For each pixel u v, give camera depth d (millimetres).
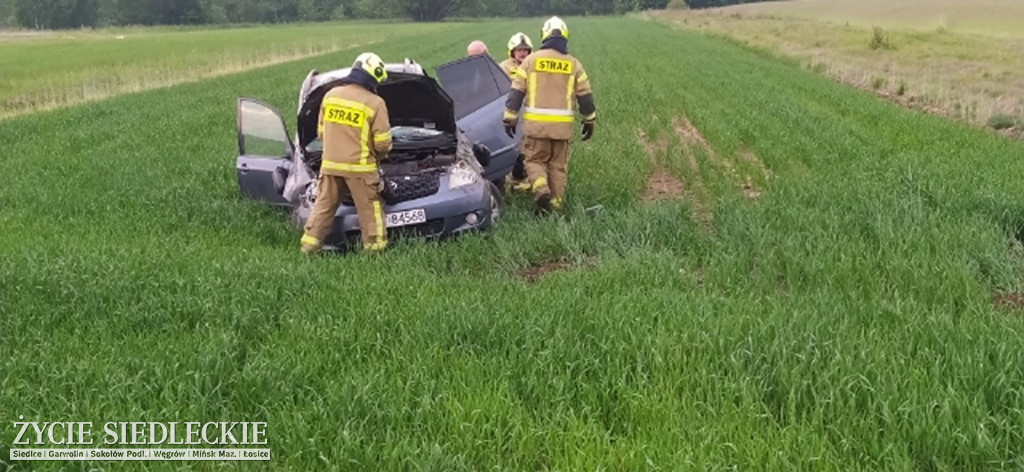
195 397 4535
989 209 8297
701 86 22031
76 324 5625
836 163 11172
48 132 16469
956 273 6285
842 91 20000
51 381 4707
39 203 9609
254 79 28453
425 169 8430
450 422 4207
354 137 7523
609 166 11438
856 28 49750
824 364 4688
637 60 31844
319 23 118250
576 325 5387
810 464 3793
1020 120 15828
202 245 7688
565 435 4062
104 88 27500
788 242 7188
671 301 5816
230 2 123562
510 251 7664
